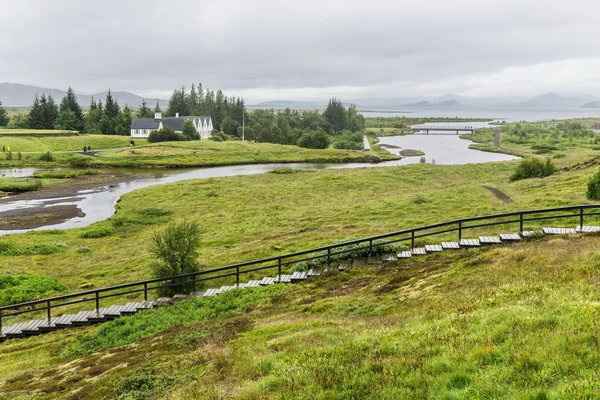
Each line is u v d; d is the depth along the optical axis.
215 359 12.39
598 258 14.34
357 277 20.78
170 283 24.17
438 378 8.34
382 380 8.84
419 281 17.72
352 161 132.00
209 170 111.06
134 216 55.78
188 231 25.52
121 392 11.47
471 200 47.09
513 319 10.10
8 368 17.44
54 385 13.48
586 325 8.96
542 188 47.62
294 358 10.75
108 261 37.25
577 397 6.59
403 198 51.66
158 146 140.50
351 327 13.10
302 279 22.17
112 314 22.20
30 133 148.88
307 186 74.56
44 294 29.19
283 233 40.28
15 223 56.47
